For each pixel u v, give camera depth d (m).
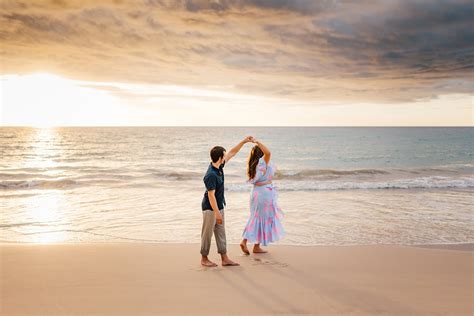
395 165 31.73
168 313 3.80
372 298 4.23
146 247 6.52
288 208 11.21
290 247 6.61
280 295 4.31
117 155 37.56
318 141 66.06
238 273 5.13
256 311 3.85
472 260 5.82
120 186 16.83
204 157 35.94
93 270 5.23
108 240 7.57
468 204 11.95
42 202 12.45
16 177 20.83
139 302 4.09
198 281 4.79
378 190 15.37
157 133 100.56
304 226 8.81
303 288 4.55
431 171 24.47
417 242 7.43
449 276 5.05
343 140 69.19
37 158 34.00
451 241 7.53
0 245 6.61
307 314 3.78
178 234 8.06
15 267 5.35
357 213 10.45
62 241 7.51
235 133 104.44
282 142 63.47
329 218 9.76
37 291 4.43
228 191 15.10
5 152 39.94
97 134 89.38
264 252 6.25
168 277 4.95
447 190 15.34
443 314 3.79
